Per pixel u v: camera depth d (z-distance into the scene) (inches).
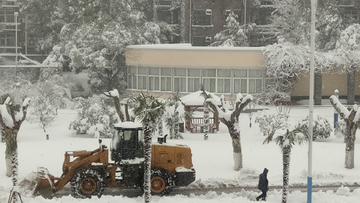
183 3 2721.5
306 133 704.4
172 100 1242.6
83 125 1312.7
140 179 754.8
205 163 978.1
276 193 775.1
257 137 1282.0
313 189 826.8
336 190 820.0
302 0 2511.1
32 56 2760.8
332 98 971.3
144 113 657.0
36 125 1486.2
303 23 2257.6
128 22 2365.9
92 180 736.3
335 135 1301.7
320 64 1941.4
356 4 2689.5
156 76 2062.0
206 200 727.1
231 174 912.9
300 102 2043.6
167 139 1243.2
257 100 1878.7
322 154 1053.2
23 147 1104.2
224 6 2716.5
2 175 879.7
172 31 2787.9
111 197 731.4
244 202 717.3
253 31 2748.5
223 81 1958.7
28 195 739.4
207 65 1950.1
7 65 2191.2
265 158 1015.6
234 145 933.2
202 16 2736.2
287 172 698.2
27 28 2674.7
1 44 2815.0
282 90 1948.8
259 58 1908.2
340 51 1959.9
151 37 2412.6
